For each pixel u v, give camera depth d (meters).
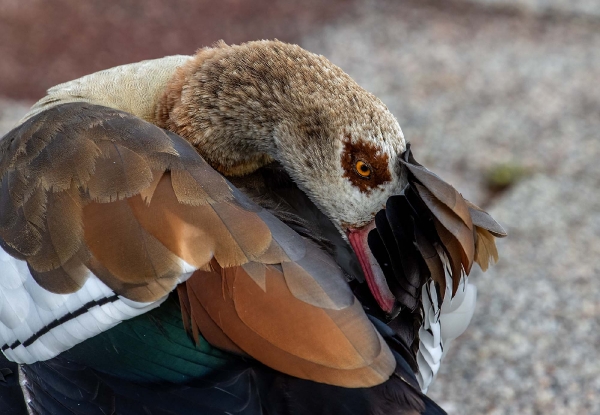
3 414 4.60
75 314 4.18
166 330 4.04
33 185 4.51
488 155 10.45
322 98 5.13
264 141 5.33
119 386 4.06
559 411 6.73
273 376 3.78
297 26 13.56
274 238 3.99
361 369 3.68
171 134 4.55
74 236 4.24
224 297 3.87
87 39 12.99
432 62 12.58
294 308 3.78
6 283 4.46
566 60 12.75
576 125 11.07
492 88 11.95
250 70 5.27
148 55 12.52
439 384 7.06
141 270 4.01
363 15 13.98
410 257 4.28
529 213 9.30
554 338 7.50
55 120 4.75
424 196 4.11
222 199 4.11
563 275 8.30
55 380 4.26
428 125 11.05
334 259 4.60
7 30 13.16
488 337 7.54
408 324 4.42
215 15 13.92
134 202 4.16
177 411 3.87
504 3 14.23
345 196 5.16
